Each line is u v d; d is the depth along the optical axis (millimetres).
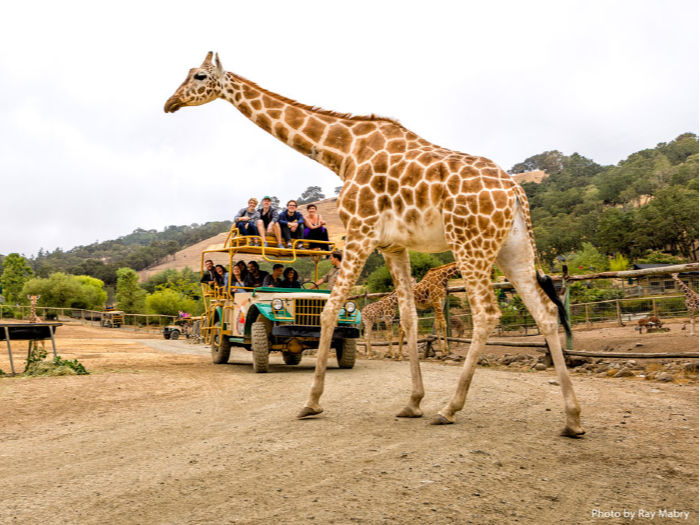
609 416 5461
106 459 4273
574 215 113438
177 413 6070
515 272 5195
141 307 72188
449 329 13609
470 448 4223
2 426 5621
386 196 5434
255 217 11297
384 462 3902
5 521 3062
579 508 3172
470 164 5230
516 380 7980
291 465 3889
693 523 3006
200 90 6480
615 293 34000
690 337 13914
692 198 80375
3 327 10391
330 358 14648
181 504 3238
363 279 53969
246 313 10695
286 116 6242
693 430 4891
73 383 8469
